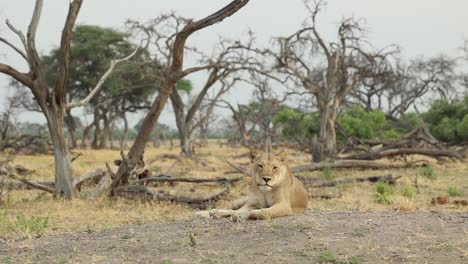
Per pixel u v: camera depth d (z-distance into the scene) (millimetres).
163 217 12969
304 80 32656
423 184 20938
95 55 51500
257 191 10211
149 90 55281
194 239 8102
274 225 8891
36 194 17719
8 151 42750
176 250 7816
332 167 25828
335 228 8609
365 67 34969
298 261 7066
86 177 18141
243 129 54594
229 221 9539
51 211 14117
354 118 41188
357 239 7910
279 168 9883
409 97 68125
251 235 8430
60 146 16391
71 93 55750
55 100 16172
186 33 15086
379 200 16031
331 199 16750
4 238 9594
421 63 67688
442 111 48625
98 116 59031
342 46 33312
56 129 16266
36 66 15844
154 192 15992
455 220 9211
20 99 59094
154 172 25875
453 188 18312
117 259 7496
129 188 16203
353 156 29062
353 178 20859
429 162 30391
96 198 16156
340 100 33188
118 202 15508
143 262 7309
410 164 27656
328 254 7117
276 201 10000
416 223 8906
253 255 7406
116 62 17656
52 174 25172
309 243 7805
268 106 54688
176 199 15531
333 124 32469
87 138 61500
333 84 32844
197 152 47688
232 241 8164
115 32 53094
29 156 40281
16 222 11531
